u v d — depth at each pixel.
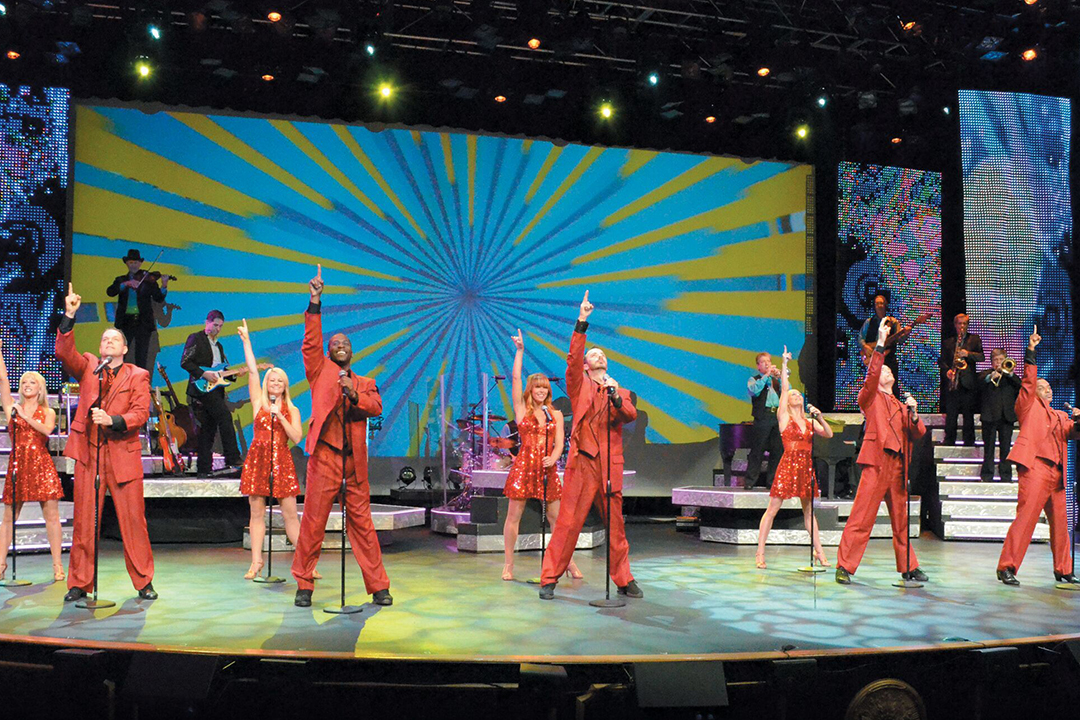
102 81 10.66
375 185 11.56
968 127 11.73
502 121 11.74
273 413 7.15
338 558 8.23
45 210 10.40
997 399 10.36
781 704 4.82
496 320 11.84
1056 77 11.95
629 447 12.06
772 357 12.37
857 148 11.91
